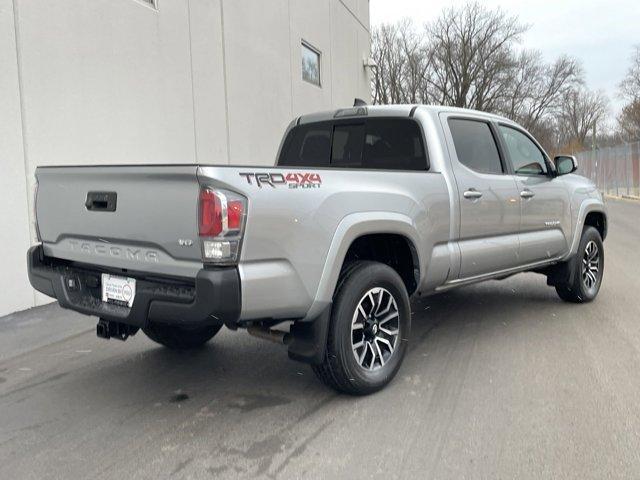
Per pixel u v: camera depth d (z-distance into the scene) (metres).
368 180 4.05
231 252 3.23
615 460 3.14
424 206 4.43
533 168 6.01
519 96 61.66
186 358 4.91
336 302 3.80
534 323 5.81
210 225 3.18
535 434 3.43
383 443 3.35
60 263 4.27
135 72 7.79
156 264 3.49
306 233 3.55
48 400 4.06
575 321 5.86
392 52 53.38
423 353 4.92
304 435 3.46
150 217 3.45
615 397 3.95
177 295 3.34
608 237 12.98
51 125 6.54
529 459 3.15
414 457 3.18
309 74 14.38
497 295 7.06
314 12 14.34
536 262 5.84
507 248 5.34
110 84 7.36
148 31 8.02
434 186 4.57
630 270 8.64
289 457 3.21
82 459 3.22
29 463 3.18
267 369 4.63
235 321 3.35
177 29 8.66
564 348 5.00
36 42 6.32
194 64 9.11
